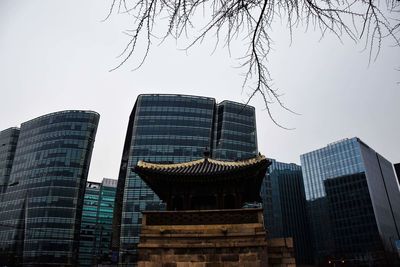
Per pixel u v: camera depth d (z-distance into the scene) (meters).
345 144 174.12
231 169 21.98
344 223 157.75
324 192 179.12
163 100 133.12
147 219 20.59
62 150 139.25
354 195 158.62
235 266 18.72
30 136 151.62
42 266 118.38
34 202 132.12
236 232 19.64
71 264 121.75
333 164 176.88
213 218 20.33
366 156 170.38
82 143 141.75
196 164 25.42
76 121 145.62
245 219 20.03
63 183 133.12
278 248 20.88
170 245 19.55
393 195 179.75
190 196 22.89
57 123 146.75
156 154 121.94
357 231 151.75
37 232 125.06
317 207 181.75
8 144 163.38
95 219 177.88
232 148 130.00
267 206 182.12
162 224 20.38
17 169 147.25
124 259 103.81
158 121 128.38
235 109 138.12
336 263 148.75
